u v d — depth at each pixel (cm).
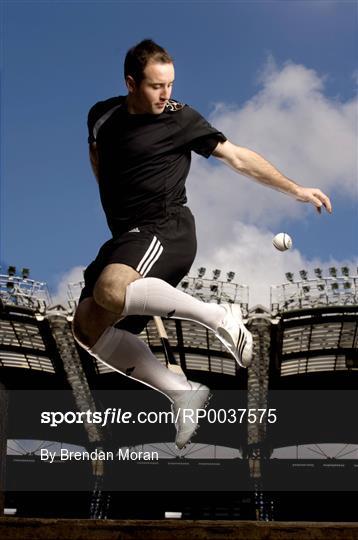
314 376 4791
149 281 343
